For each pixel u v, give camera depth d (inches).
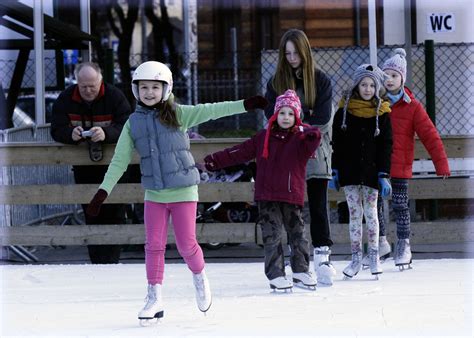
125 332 486.3
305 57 621.3
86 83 761.6
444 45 1063.6
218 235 764.6
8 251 874.8
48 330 496.1
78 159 781.9
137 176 858.8
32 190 783.7
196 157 778.8
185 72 1469.0
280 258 593.0
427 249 893.8
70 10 1154.0
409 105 696.4
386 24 1082.7
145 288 633.6
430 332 474.0
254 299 575.8
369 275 671.1
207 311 538.6
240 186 775.1
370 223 649.6
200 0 1782.7
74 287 641.0
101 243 771.4
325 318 513.7
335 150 647.1
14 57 1143.0
